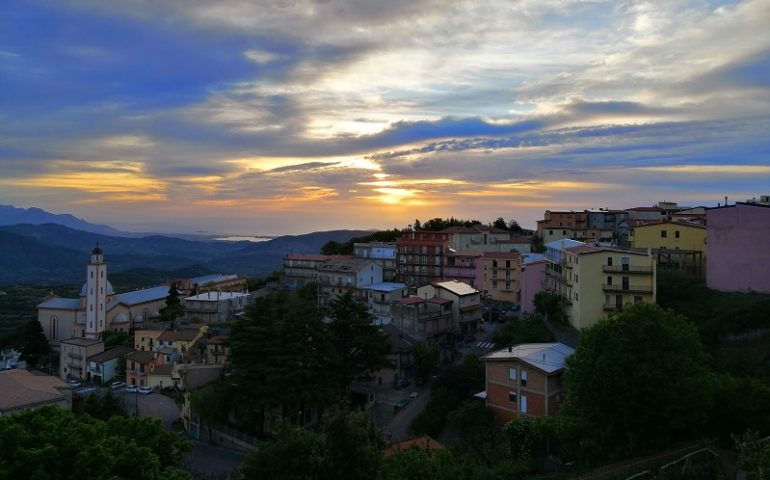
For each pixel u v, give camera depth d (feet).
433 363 265.95
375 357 247.50
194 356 345.31
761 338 204.23
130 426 122.72
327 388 227.81
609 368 129.49
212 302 440.86
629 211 440.04
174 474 112.27
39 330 453.58
